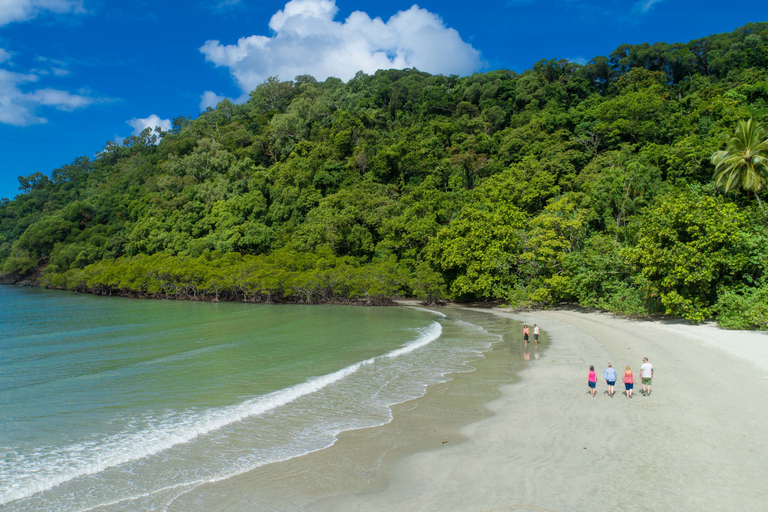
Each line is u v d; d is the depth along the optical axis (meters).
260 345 29.06
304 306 60.19
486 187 71.88
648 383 16.36
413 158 87.12
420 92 125.94
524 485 9.91
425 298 61.66
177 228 90.19
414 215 70.69
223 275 67.81
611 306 39.47
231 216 87.50
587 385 18.16
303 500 9.61
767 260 28.47
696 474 10.07
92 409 16.36
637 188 53.94
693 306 30.33
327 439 13.20
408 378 20.36
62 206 136.62
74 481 10.69
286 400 17.19
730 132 54.84
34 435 13.81
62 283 87.44
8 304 60.94
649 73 97.69
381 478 10.60
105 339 31.78
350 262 71.00
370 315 47.94
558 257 50.09
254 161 109.50
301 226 78.44
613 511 8.66
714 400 15.08
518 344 28.80
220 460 11.82
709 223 29.44
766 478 9.78
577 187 67.69
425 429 13.86
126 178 124.50
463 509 8.97
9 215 137.50
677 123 72.56
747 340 24.14
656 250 31.12
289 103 137.88
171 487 10.33
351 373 21.44
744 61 87.38
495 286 53.50
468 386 18.83
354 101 120.44
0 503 9.61
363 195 81.19
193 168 106.75
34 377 21.12
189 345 29.20
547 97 104.44
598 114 82.19
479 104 113.62
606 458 11.11
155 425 14.62
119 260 86.75
